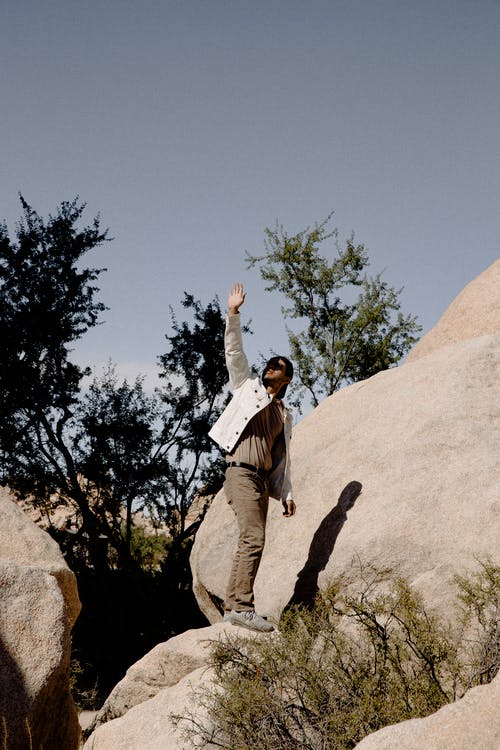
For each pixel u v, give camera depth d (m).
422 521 4.70
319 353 21.12
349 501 5.17
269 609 5.09
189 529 18.92
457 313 7.25
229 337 5.32
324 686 3.70
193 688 4.34
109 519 20.70
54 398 19.19
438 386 5.59
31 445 18.72
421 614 4.14
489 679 3.61
